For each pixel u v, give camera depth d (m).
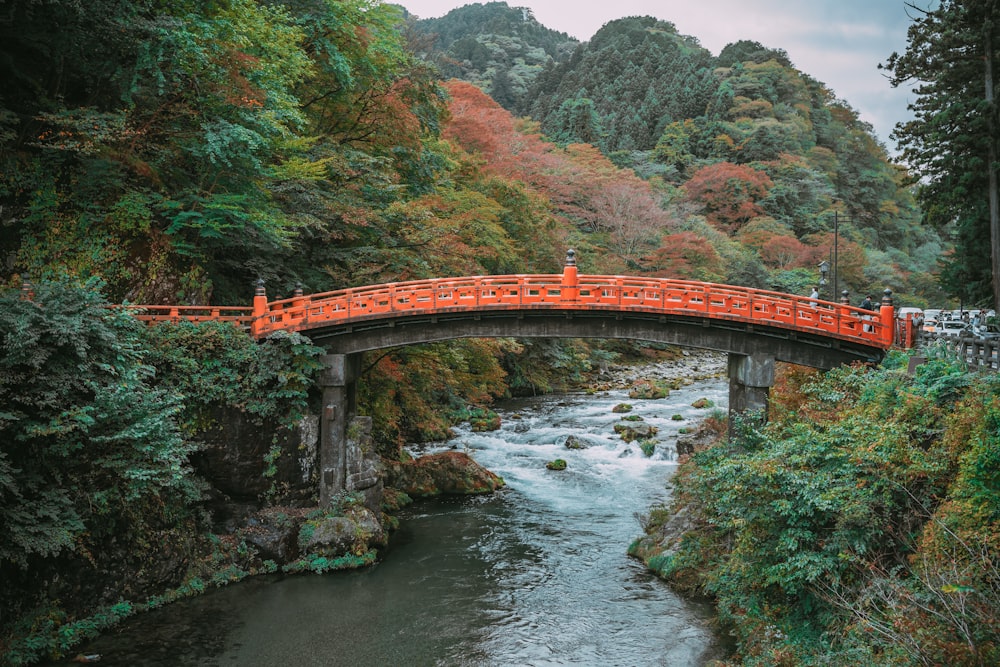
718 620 20.02
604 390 58.72
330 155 32.19
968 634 10.23
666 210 82.88
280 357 24.42
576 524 28.42
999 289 29.81
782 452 17.47
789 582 15.97
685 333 24.98
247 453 24.02
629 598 21.94
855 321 24.31
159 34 22.92
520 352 53.12
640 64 145.38
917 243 120.94
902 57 31.20
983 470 13.22
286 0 33.16
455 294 25.11
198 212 25.94
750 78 129.62
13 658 17.09
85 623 19.19
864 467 15.79
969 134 30.03
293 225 27.80
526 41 197.62
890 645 12.24
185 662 18.05
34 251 24.17
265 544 23.73
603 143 108.75
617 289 24.64
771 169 107.94
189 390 23.11
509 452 38.31
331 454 25.50
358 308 25.27
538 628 20.05
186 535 22.44
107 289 24.64
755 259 81.94
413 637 19.52
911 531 15.01
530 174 73.38
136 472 18.50
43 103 23.75
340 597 21.95
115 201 25.61
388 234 32.47
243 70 25.83
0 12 22.61
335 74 33.38
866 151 134.62
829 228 98.06
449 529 27.88
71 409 17.80
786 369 28.97
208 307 24.59
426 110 40.44
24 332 16.88
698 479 20.61
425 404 42.38
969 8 28.73
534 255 54.97
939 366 17.70
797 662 14.20
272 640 19.25
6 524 16.95
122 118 23.39
